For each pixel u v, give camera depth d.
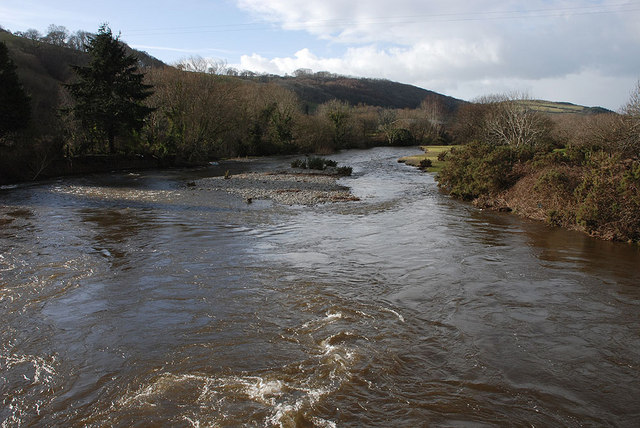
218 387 5.68
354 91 148.75
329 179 32.56
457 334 7.27
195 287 9.41
